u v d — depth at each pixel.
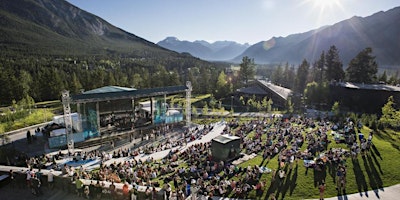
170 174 27.81
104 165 30.50
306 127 44.34
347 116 51.72
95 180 21.50
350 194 22.06
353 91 70.12
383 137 38.28
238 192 22.67
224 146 31.05
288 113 62.97
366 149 30.45
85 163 33.19
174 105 79.00
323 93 72.62
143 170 28.36
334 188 22.92
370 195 21.89
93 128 47.66
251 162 29.92
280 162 27.28
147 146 42.19
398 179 24.38
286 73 121.69
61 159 34.88
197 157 32.78
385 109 48.84
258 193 22.84
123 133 48.25
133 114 56.91
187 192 22.75
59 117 49.81
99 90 51.28
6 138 43.03
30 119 56.72
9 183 21.31
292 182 24.16
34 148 40.69
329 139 35.78
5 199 19.17
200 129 50.72
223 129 49.12
